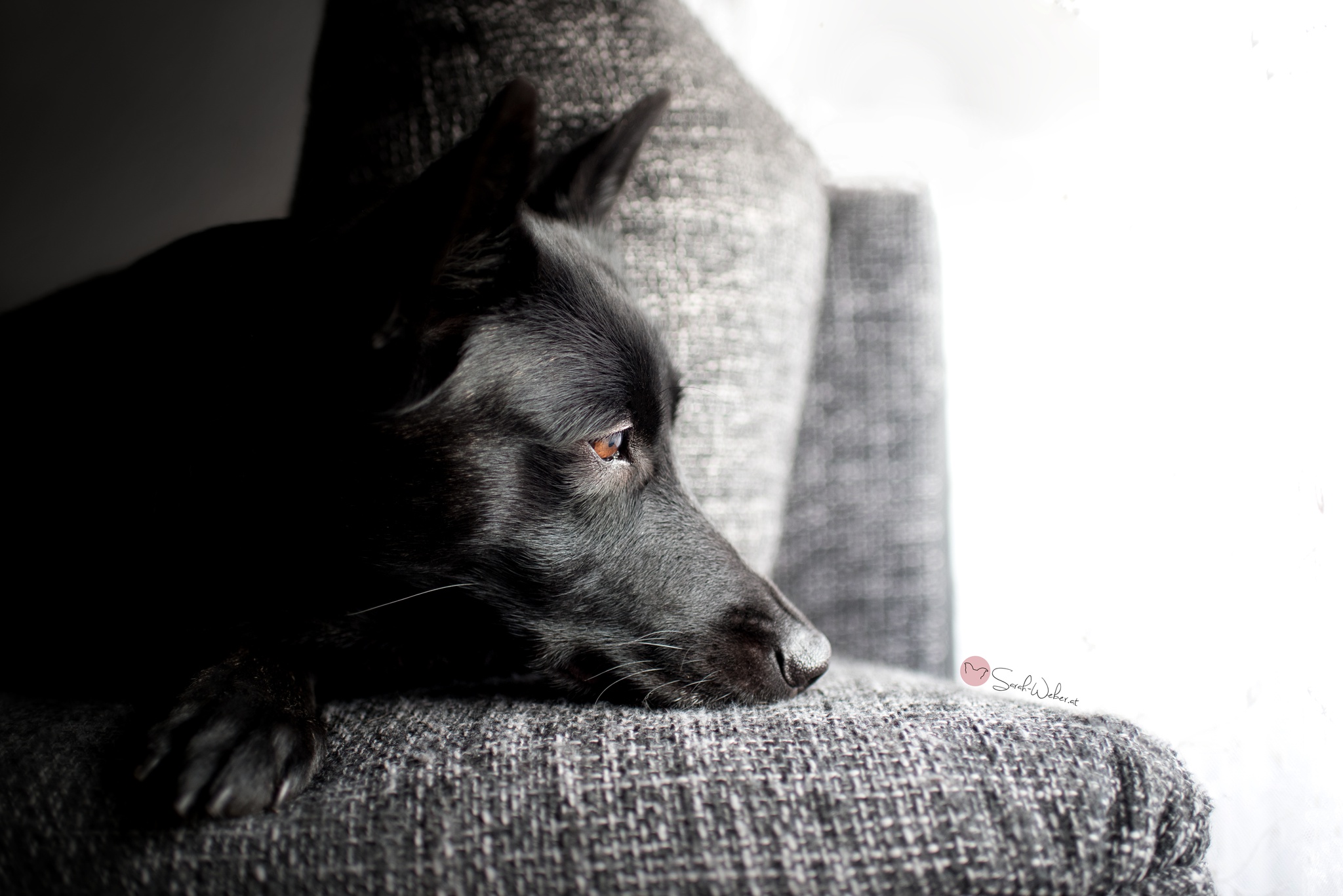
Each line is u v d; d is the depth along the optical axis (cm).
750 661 122
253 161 334
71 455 120
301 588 115
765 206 175
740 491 170
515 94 92
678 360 166
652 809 77
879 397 201
